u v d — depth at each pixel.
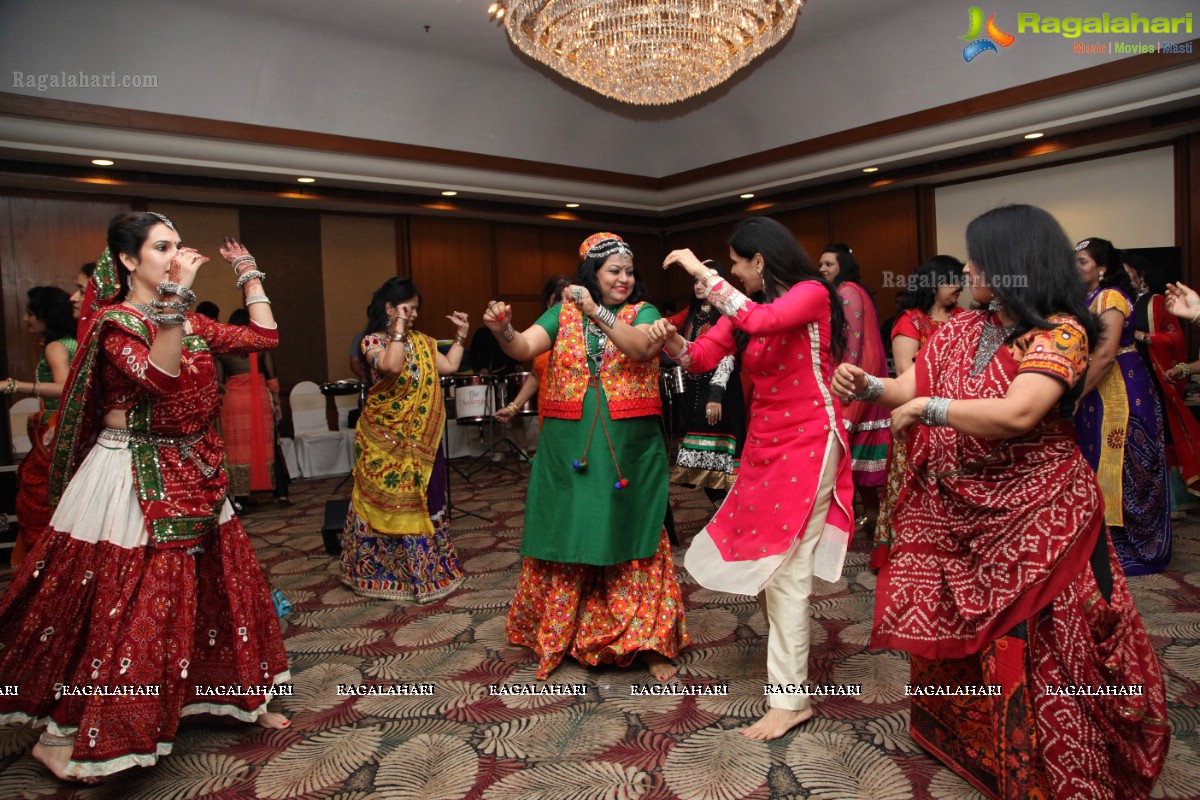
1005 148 7.06
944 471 1.68
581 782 1.90
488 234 9.61
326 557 4.25
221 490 2.07
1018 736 1.54
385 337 3.42
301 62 6.43
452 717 2.27
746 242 2.17
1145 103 5.83
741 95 8.01
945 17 6.30
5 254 6.80
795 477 2.06
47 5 5.24
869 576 3.45
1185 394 4.82
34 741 2.22
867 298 3.71
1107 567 1.59
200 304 6.17
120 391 1.94
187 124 6.21
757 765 1.94
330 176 7.15
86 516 1.91
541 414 2.60
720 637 2.83
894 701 2.26
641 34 4.70
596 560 2.40
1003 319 1.68
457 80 7.29
